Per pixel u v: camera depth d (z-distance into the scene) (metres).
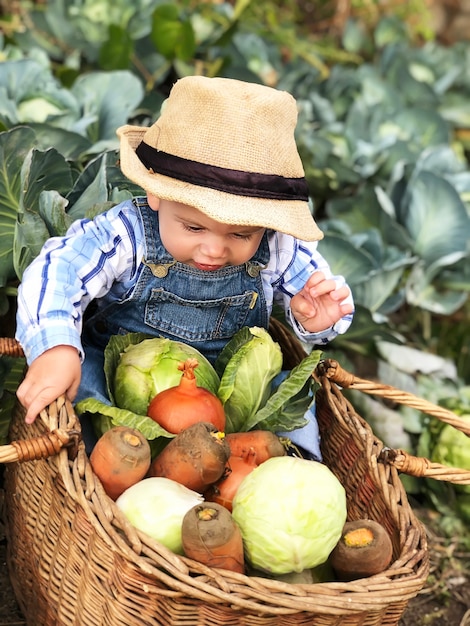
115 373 2.10
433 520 2.92
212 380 2.12
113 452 1.73
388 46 4.42
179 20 3.38
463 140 4.61
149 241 2.13
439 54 4.70
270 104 1.90
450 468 2.04
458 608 2.61
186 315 2.24
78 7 3.58
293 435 2.22
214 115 1.87
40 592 1.91
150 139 1.99
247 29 4.15
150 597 1.60
